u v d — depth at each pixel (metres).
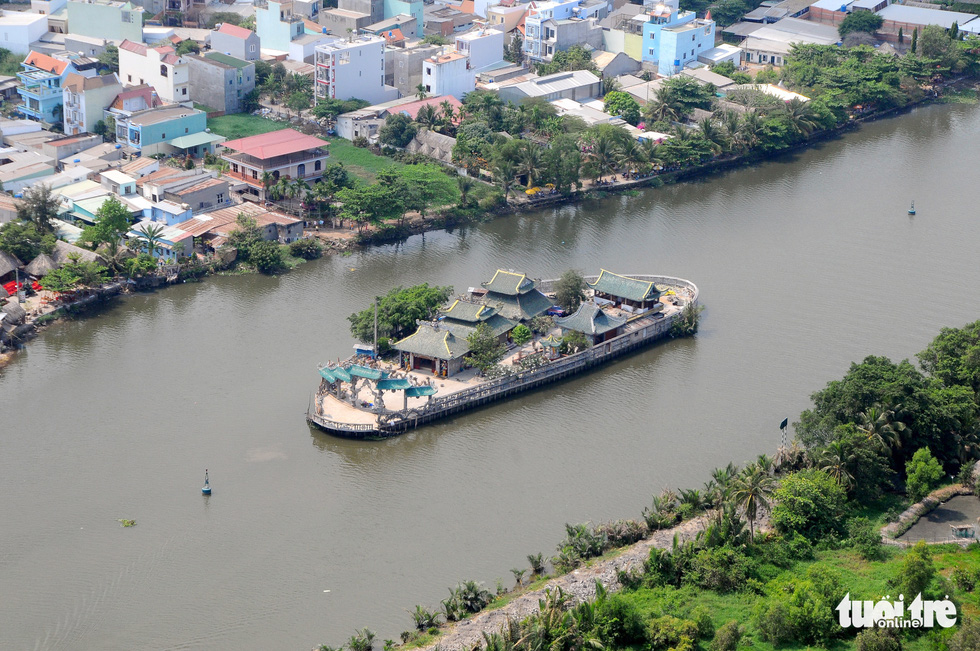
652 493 187.62
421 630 156.38
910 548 170.50
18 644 155.88
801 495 175.75
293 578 168.38
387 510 183.38
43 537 175.38
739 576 163.50
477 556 173.12
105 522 179.00
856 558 169.62
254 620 160.50
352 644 151.50
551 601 153.00
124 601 163.62
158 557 172.00
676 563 166.38
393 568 170.50
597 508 183.88
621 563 169.12
